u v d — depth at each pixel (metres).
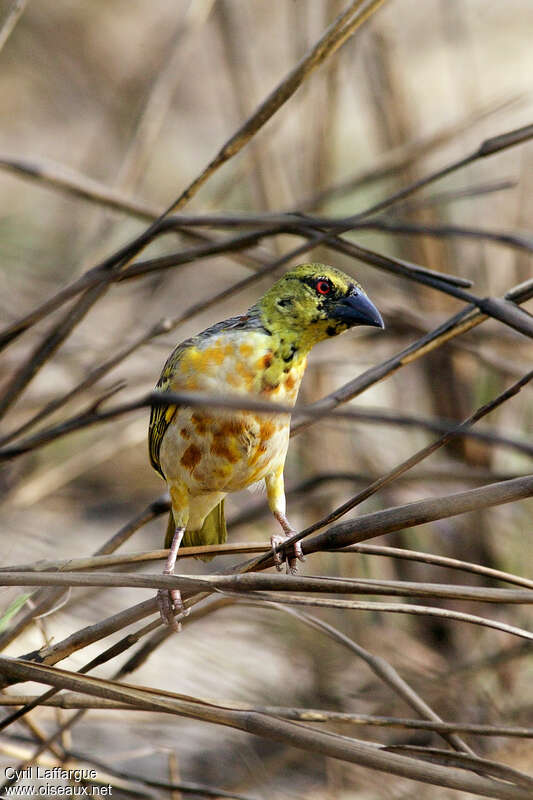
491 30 24.92
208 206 12.14
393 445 12.89
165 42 23.42
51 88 24.67
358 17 7.07
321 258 12.50
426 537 11.98
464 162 7.64
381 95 13.48
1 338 8.01
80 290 7.93
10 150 24.42
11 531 10.99
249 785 9.59
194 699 6.02
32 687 10.97
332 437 12.30
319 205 11.95
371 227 8.46
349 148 21.52
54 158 23.77
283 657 10.60
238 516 11.08
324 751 5.61
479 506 5.75
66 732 8.60
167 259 8.17
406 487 11.78
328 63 12.14
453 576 11.79
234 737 10.16
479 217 15.21
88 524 14.51
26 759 8.20
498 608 11.61
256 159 12.20
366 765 5.53
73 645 6.40
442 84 22.55
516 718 10.20
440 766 5.53
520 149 15.29
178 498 7.90
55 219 20.36
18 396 8.24
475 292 12.88
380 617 11.35
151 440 8.19
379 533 5.96
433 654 11.18
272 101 7.33
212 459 7.64
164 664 10.60
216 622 11.01
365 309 7.77
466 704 10.35
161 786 8.24
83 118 24.88
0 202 21.88
